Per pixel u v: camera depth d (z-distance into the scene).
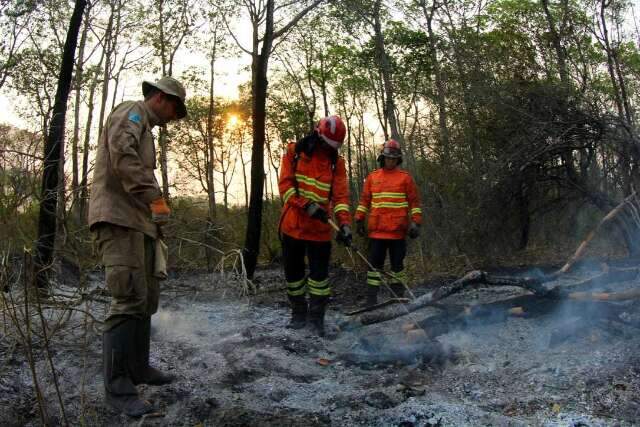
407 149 10.66
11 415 3.14
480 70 8.58
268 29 8.30
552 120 7.40
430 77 10.98
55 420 3.12
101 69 15.77
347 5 10.20
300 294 5.27
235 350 4.36
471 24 10.09
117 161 3.12
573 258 5.35
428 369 3.88
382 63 13.99
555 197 8.20
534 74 8.49
